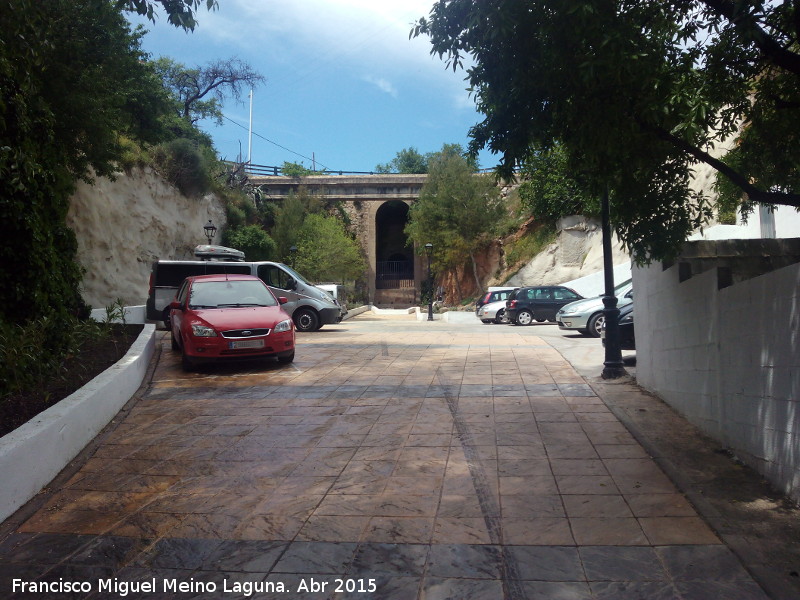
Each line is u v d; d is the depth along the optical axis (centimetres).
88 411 640
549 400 792
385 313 4212
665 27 540
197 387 921
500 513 436
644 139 577
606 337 936
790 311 420
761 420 477
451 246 4106
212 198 3447
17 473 467
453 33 562
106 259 2489
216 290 1177
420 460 564
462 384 909
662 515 421
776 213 1345
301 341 1548
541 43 542
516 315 2480
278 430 678
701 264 754
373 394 852
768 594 316
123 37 1473
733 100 592
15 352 658
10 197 738
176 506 466
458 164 4109
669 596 319
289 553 382
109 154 1555
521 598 322
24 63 743
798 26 501
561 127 588
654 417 688
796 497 420
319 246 4247
